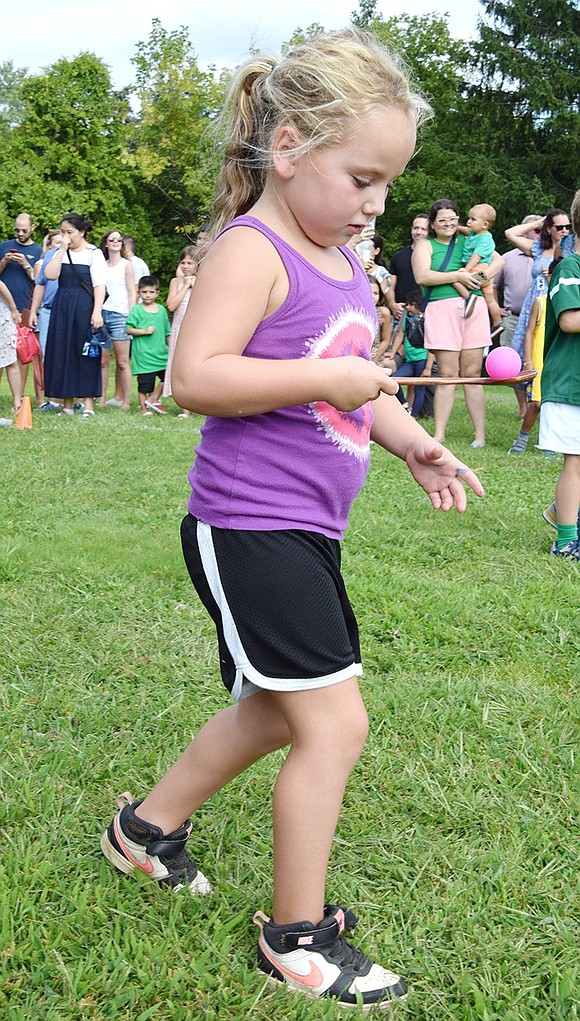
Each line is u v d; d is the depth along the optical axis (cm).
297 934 186
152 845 217
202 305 178
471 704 313
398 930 209
